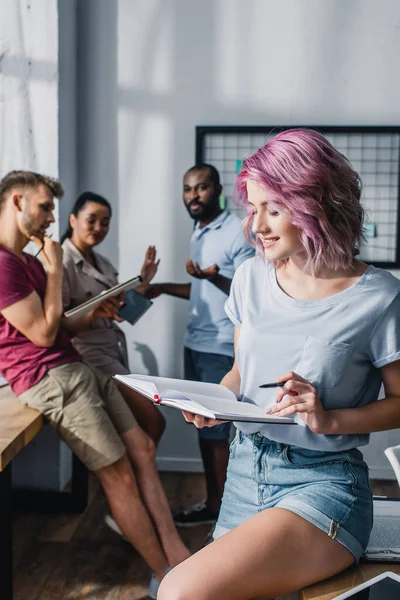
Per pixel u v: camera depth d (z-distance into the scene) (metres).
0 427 2.34
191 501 3.36
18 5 3.20
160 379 1.54
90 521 3.10
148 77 3.61
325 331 1.38
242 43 3.57
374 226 3.62
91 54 3.61
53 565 2.68
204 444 3.14
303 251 1.41
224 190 3.65
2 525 2.19
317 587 1.29
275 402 1.44
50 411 2.52
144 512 2.50
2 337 2.56
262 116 3.60
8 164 3.28
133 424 2.70
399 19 3.50
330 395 1.38
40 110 3.25
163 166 3.66
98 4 3.58
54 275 2.49
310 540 1.27
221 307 3.17
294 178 1.31
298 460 1.40
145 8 3.57
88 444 2.49
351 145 3.59
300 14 3.53
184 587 1.21
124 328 3.76
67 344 2.67
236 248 3.19
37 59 3.22
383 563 1.40
